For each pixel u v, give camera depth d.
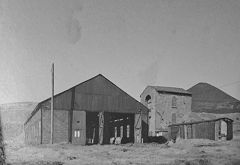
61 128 18.12
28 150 14.16
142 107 17.53
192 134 15.42
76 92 18.19
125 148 15.90
